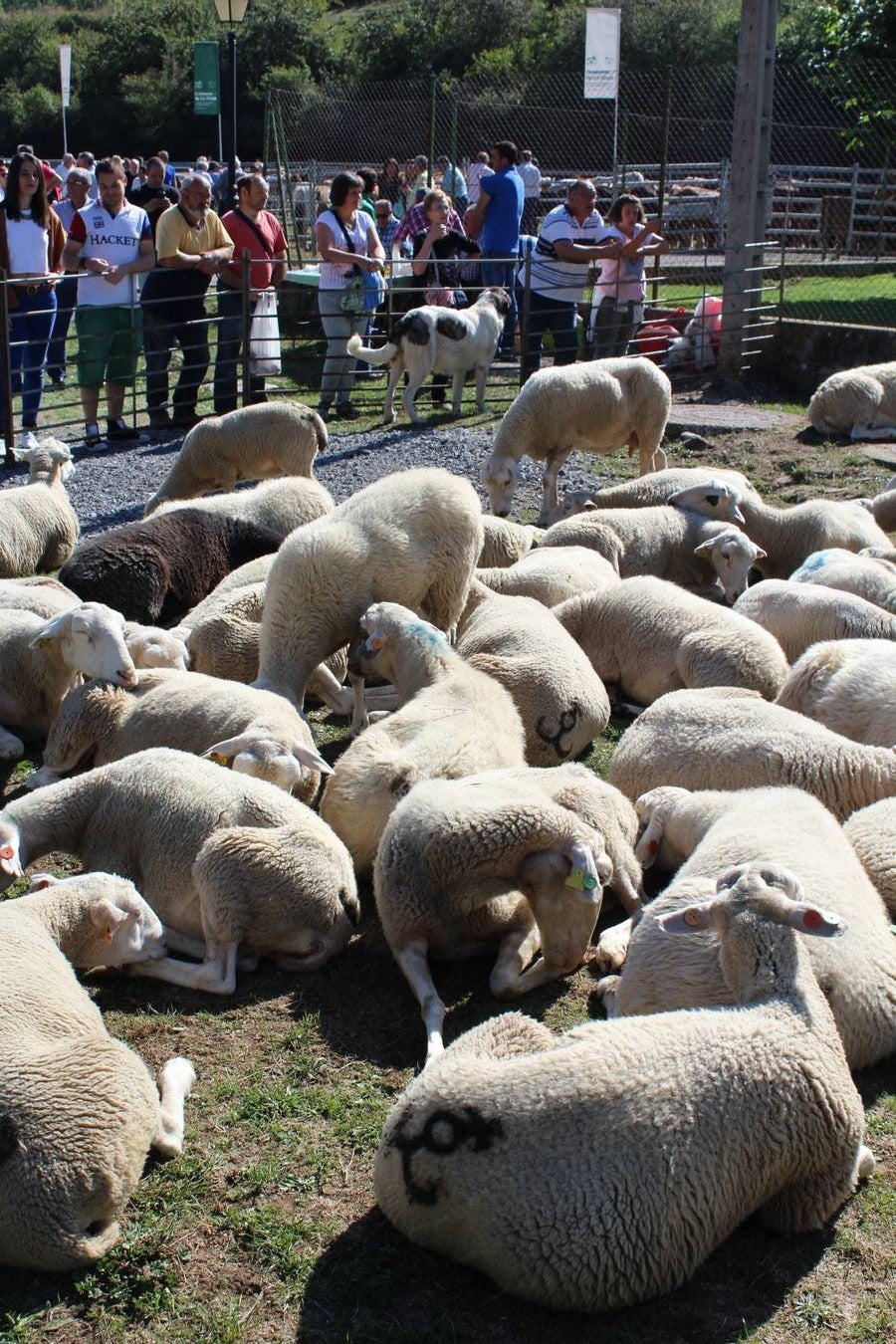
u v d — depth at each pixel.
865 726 5.68
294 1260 3.32
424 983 4.30
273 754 5.20
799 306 18.28
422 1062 4.09
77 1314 3.20
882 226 21.11
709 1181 3.10
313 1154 3.70
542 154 32.56
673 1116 3.09
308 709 7.04
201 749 5.58
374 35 44.28
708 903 3.61
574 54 36.50
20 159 12.33
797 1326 3.13
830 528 8.62
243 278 13.32
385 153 34.94
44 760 6.02
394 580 6.67
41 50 48.94
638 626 6.80
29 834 4.89
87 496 11.12
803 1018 3.42
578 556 7.77
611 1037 3.25
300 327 19.41
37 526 8.91
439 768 5.07
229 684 5.80
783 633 6.92
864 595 7.22
